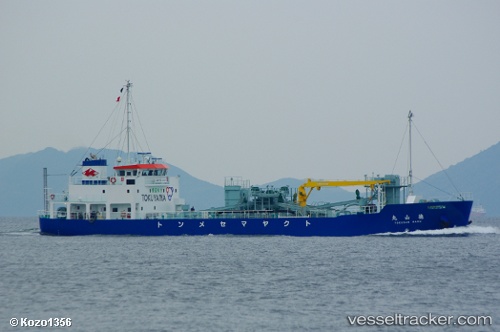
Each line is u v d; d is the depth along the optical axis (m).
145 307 176.12
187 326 160.00
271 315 168.50
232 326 159.88
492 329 159.25
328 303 179.75
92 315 169.75
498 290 195.62
